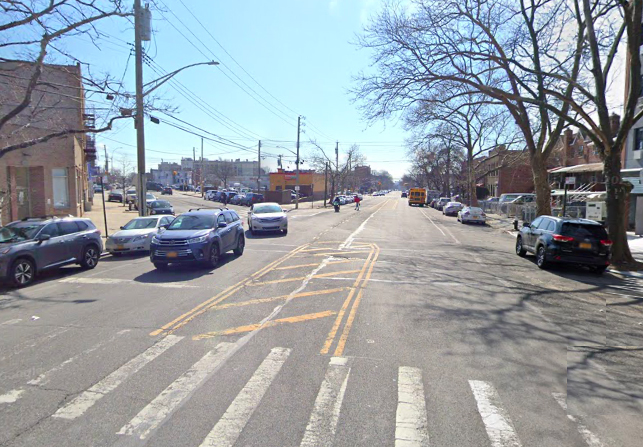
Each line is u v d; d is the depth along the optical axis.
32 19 11.16
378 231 26.83
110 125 13.78
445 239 23.47
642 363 5.93
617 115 28.80
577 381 5.26
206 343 6.46
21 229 11.88
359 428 4.09
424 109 25.36
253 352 6.08
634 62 13.72
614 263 14.09
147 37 18.78
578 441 3.94
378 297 9.46
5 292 10.38
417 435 3.98
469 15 16.91
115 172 107.94
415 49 16.64
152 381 5.13
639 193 23.17
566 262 13.07
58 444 3.82
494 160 76.44
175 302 8.98
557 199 34.28
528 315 8.27
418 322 7.62
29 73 21.95
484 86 15.92
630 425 4.25
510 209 41.81
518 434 4.04
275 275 12.02
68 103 25.03
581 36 17.36
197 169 148.75
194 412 4.39
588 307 9.03
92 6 11.92
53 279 11.93
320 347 6.29
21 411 4.42
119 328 7.21
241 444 3.82
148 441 3.87
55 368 5.54
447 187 69.88
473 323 7.63
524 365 5.74
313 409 4.46
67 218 13.16
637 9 13.45
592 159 44.19
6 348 6.30
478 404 4.61
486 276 12.43
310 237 22.62
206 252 12.80
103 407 4.50
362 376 5.29
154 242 12.70
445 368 5.58
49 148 24.70
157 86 18.03
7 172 23.12
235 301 9.04
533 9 18.17
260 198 55.75
